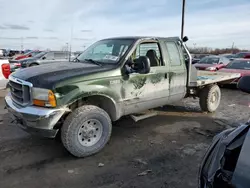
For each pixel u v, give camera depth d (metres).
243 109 6.91
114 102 4.00
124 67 4.11
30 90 3.43
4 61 6.95
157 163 3.54
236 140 1.82
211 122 5.59
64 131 3.50
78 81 3.53
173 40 5.19
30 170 3.29
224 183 1.46
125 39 4.62
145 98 4.52
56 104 3.33
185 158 3.72
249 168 1.41
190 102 7.65
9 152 3.81
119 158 3.70
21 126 3.62
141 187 2.93
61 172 3.25
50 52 16.23
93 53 4.82
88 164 3.49
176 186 2.96
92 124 3.73
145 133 4.79
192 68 5.53
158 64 4.76
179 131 4.95
